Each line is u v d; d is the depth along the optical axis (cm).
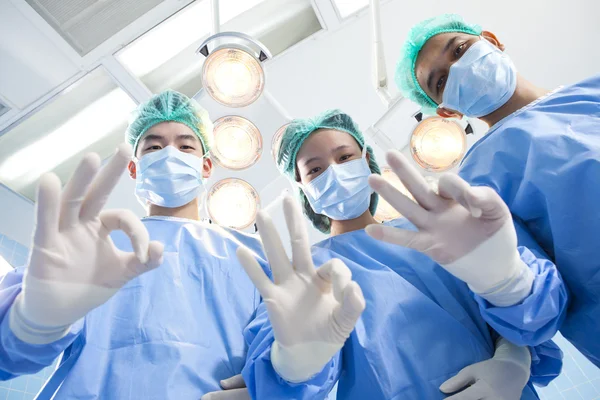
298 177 183
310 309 101
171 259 144
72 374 117
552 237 139
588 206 128
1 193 250
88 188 96
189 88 252
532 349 131
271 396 107
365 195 161
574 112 150
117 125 248
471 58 166
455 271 108
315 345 100
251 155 209
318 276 104
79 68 220
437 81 179
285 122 234
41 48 210
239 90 192
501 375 116
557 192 133
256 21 243
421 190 103
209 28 235
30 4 198
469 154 164
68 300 96
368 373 121
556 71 260
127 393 115
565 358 246
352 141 173
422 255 144
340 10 234
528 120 153
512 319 111
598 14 246
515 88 167
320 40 240
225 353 131
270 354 112
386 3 236
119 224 98
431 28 183
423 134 210
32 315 98
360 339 125
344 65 243
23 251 255
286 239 268
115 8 210
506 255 105
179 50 237
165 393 116
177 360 122
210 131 189
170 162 162
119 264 99
